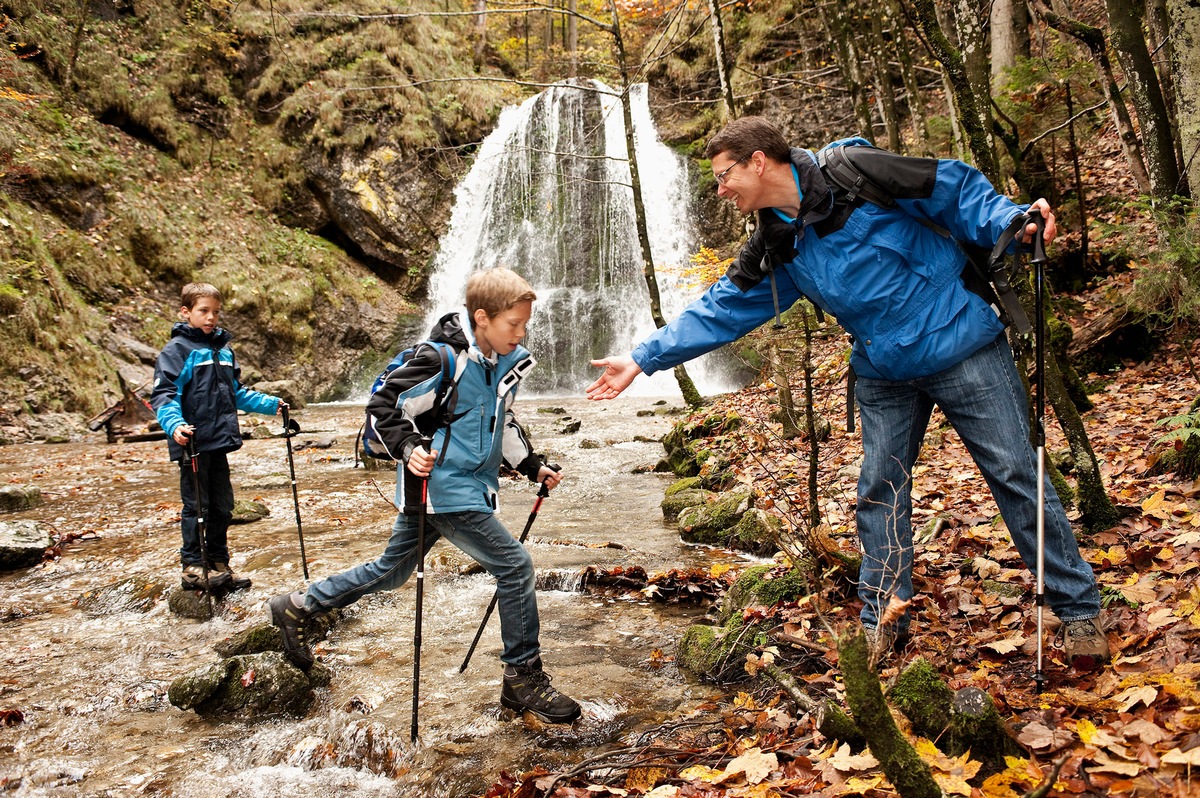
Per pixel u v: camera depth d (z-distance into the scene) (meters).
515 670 2.79
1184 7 4.73
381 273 19.42
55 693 3.17
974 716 2.03
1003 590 3.05
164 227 16.00
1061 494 3.53
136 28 18.39
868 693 1.76
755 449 6.09
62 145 15.37
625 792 2.22
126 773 2.57
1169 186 5.41
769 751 2.28
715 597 3.88
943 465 5.20
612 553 4.64
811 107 16.81
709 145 2.54
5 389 11.50
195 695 2.96
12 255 12.88
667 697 2.86
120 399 12.80
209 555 4.19
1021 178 8.53
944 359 2.40
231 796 2.42
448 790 2.36
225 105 18.73
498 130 20.45
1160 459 4.05
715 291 2.79
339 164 18.69
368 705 2.89
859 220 2.37
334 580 3.02
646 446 8.94
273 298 16.61
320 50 19.20
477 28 21.92
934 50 3.70
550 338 18.45
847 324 2.54
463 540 2.79
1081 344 7.19
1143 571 2.97
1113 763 1.85
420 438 2.64
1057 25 6.44
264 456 9.20
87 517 6.26
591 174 19.67
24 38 15.99
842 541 3.88
